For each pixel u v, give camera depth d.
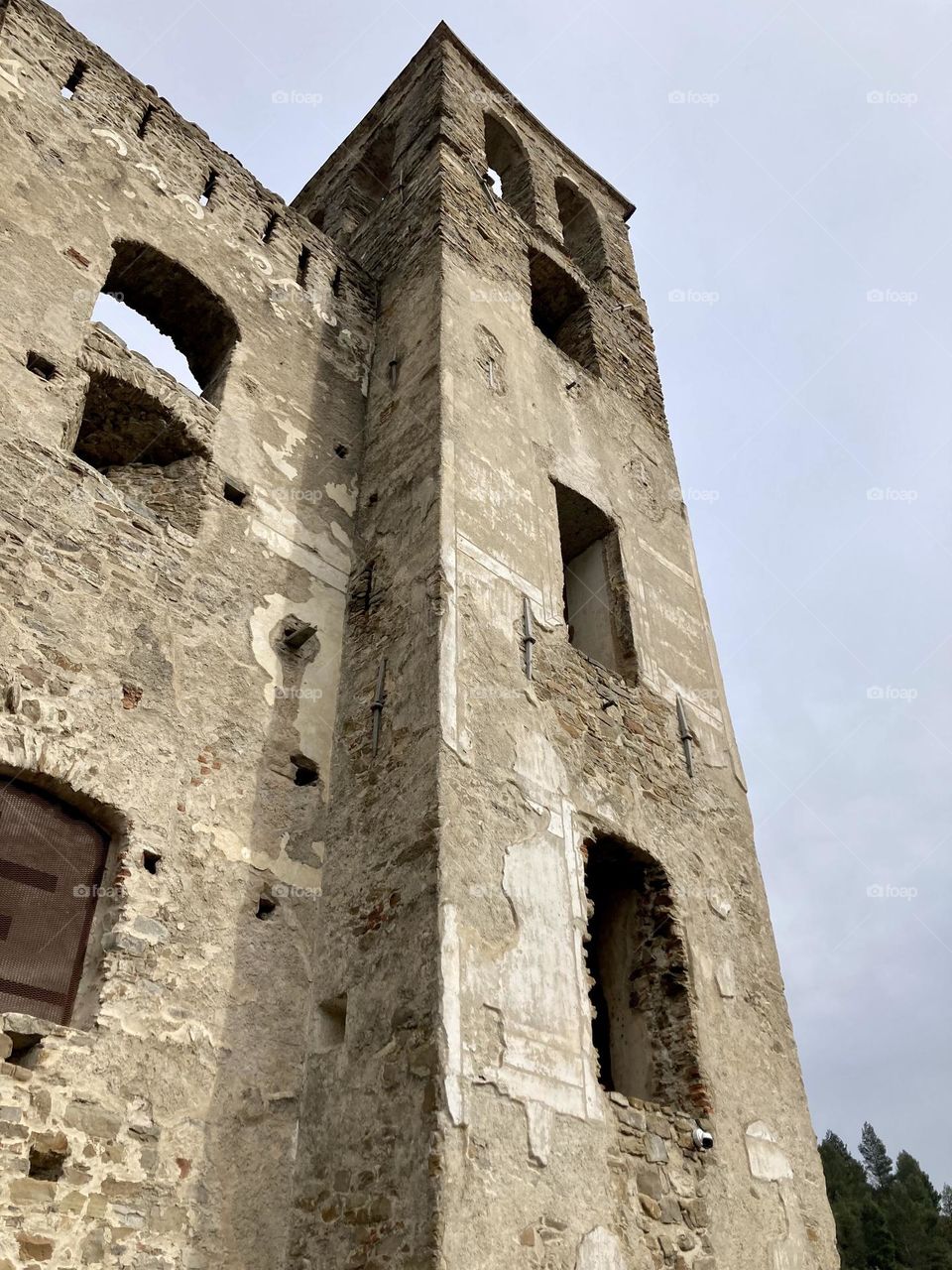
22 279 7.84
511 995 6.22
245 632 7.80
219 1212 5.62
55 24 9.61
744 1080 7.65
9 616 6.36
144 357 8.48
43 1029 5.38
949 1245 35.31
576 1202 5.83
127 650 6.92
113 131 9.55
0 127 8.46
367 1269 5.26
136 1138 5.48
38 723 6.17
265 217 10.76
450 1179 5.23
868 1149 52.88
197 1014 6.07
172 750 6.80
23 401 7.25
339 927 6.76
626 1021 7.85
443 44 13.91
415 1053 5.71
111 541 7.25
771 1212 7.12
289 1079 6.29
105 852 6.32
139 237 9.12
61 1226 5.00
